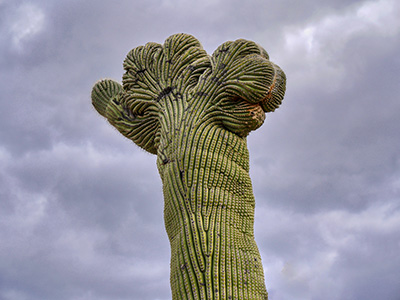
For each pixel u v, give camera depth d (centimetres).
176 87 849
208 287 697
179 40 877
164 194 791
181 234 741
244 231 767
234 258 721
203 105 812
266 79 804
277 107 840
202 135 787
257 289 720
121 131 915
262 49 874
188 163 774
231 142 800
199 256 714
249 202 792
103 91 952
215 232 729
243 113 802
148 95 874
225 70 820
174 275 732
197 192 754
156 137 853
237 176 785
